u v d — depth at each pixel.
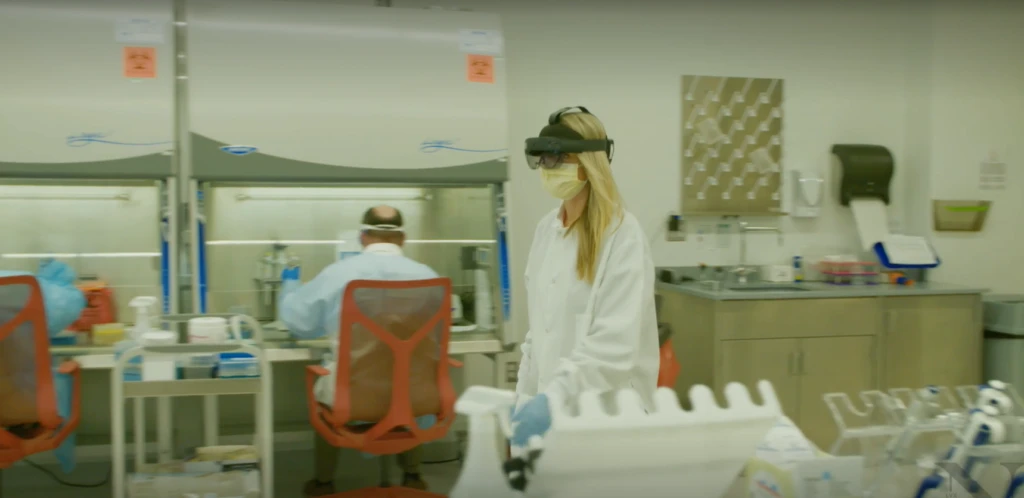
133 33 2.69
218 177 2.71
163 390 2.14
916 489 1.10
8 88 2.57
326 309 2.50
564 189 1.42
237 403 3.09
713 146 3.75
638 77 3.62
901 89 3.97
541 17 3.49
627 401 0.88
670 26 3.65
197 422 2.99
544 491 0.90
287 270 2.89
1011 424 1.12
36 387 2.17
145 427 2.96
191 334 2.25
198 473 2.23
